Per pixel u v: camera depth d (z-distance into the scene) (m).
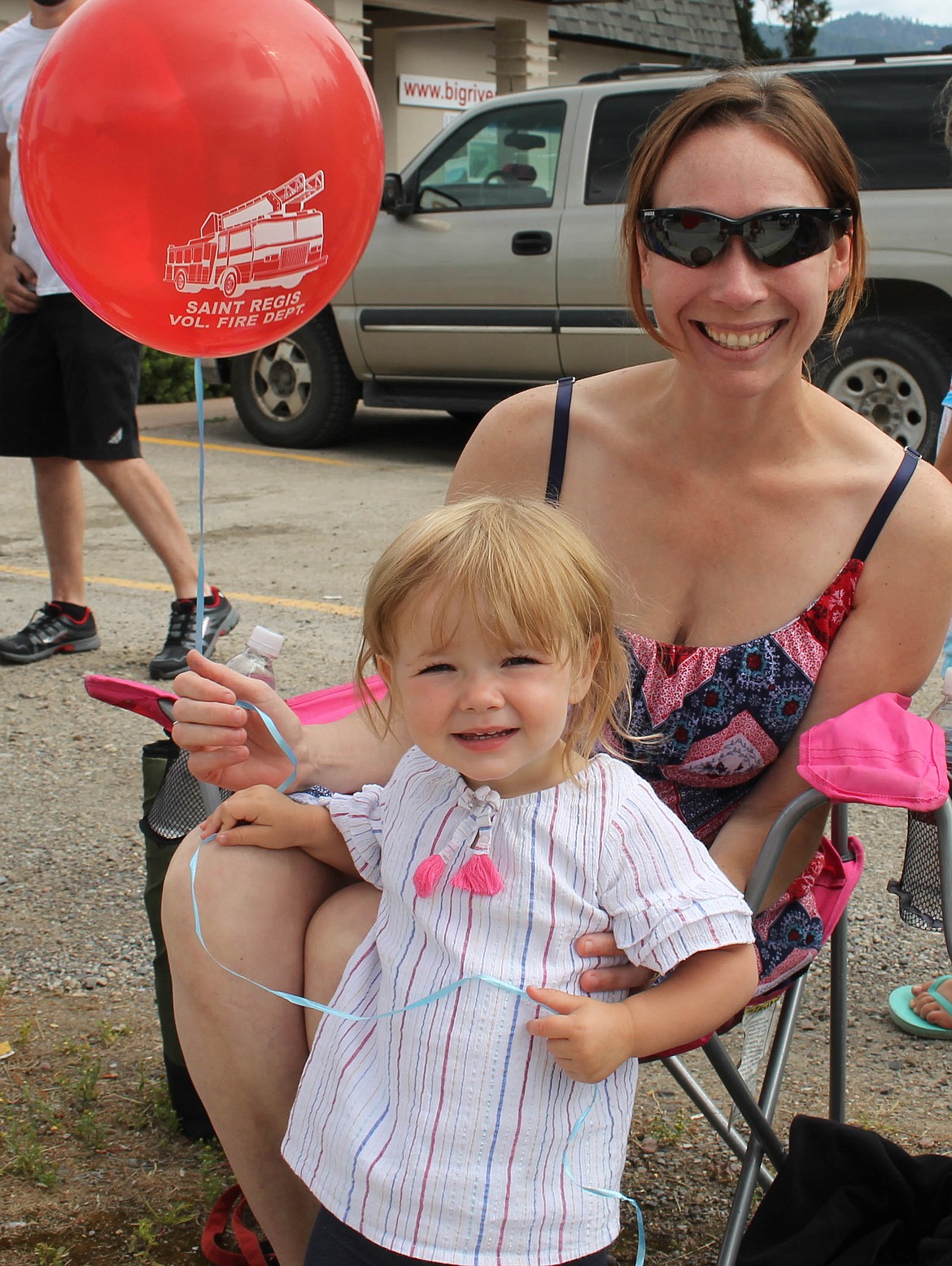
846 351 7.41
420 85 15.55
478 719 1.74
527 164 8.08
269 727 2.07
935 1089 2.78
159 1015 2.72
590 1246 1.75
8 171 4.68
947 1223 1.79
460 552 1.74
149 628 5.59
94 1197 2.41
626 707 2.08
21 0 11.16
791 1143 1.99
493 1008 1.74
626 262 2.12
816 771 1.82
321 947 1.97
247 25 2.15
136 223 2.15
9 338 4.86
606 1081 1.83
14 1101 2.67
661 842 1.80
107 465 4.88
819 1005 3.11
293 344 9.23
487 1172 1.71
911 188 7.19
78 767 4.26
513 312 8.13
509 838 1.79
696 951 1.73
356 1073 1.83
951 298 7.18
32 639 5.16
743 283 1.89
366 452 9.37
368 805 2.01
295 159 2.17
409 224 8.48
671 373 2.14
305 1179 1.83
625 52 18.72
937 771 1.80
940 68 7.05
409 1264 1.73
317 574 6.34
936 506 2.05
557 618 1.74
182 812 2.41
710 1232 2.37
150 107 2.11
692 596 2.12
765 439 2.05
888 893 3.60
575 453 2.21
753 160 1.91
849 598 2.07
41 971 3.14
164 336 2.25
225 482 8.38
